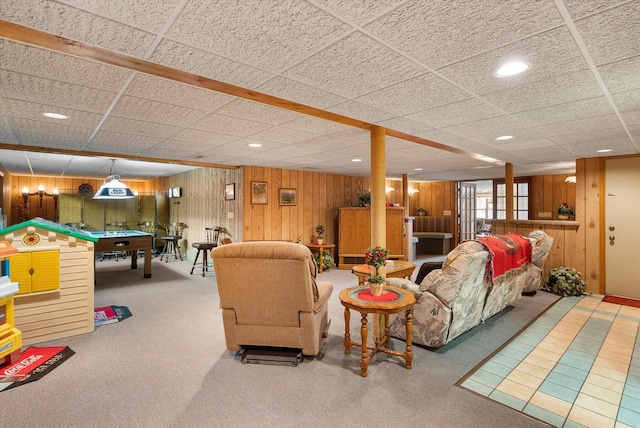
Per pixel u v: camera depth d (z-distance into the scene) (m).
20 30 1.49
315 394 2.26
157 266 7.18
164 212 9.59
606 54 1.72
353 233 7.07
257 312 2.67
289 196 6.93
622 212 4.89
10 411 2.06
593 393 2.31
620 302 4.59
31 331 3.08
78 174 9.27
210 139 3.94
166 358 2.79
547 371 2.62
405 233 7.91
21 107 2.67
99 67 1.91
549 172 7.65
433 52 1.72
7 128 3.37
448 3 1.28
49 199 9.91
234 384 2.38
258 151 4.77
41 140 4.00
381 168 3.28
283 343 2.70
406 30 1.50
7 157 5.93
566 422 1.99
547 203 8.27
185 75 2.04
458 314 2.96
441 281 2.85
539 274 4.83
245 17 1.39
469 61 1.82
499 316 3.95
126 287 5.27
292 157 5.32
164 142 4.12
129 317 3.83
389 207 6.98
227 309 2.71
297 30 1.50
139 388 2.32
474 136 3.70
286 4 1.29
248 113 2.87
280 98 2.48
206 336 3.27
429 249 9.98
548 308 4.29
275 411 2.07
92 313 3.38
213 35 1.54
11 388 2.32
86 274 3.34
